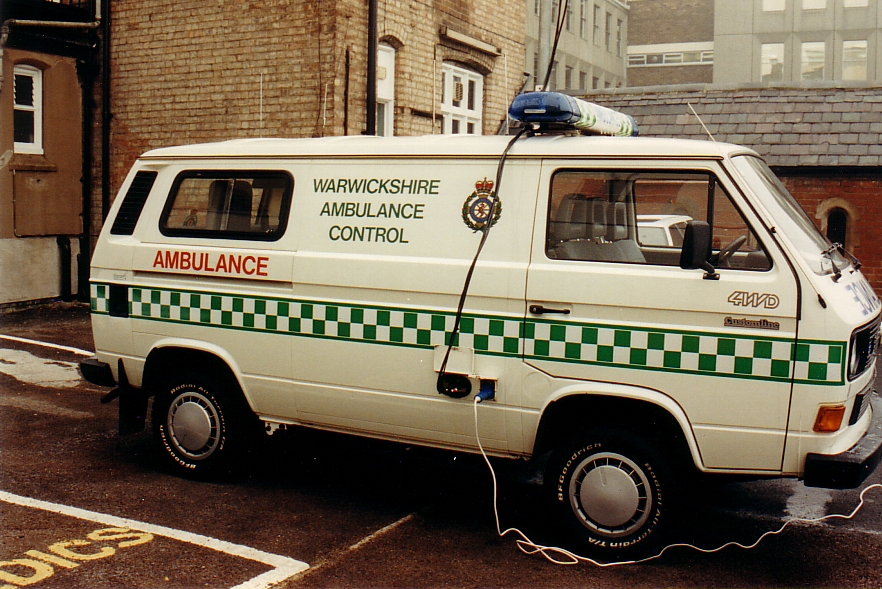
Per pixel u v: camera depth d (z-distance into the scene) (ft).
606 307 15.16
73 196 43.83
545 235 15.69
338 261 17.15
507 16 48.60
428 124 42.42
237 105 38.88
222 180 18.65
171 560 14.98
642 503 15.33
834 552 16.17
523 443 16.05
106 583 13.99
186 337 18.85
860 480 14.06
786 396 14.20
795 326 14.11
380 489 19.27
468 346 16.10
